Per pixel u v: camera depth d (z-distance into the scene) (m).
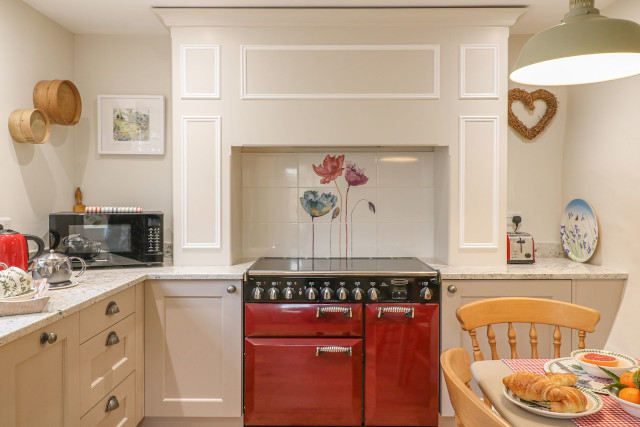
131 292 2.16
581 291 2.29
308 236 2.90
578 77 1.45
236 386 2.30
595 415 1.06
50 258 1.96
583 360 1.32
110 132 2.79
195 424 2.38
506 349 2.30
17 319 1.45
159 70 2.82
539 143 2.86
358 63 2.51
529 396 1.07
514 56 2.84
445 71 2.50
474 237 2.53
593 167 2.55
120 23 2.64
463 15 2.45
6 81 2.21
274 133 2.52
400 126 2.51
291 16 2.46
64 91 2.53
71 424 1.66
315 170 2.88
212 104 2.52
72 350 1.67
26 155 2.35
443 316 2.29
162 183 2.84
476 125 2.51
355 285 2.28
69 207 2.74
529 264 2.57
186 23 2.48
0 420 1.29
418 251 2.90
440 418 2.32
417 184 2.89
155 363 2.31
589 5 1.23
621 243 2.31
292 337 2.29
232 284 2.30
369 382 2.28
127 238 2.46
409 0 2.36
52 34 2.57
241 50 2.50
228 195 2.54
